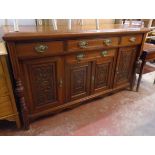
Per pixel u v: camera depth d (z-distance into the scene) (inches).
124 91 80.4
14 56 41.9
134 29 61.2
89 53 56.7
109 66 65.7
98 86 67.5
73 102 62.7
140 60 74.6
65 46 49.3
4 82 45.4
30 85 49.8
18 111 52.5
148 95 77.5
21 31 42.9
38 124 56.9
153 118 61.6
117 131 54.7
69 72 55.7
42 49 45.3
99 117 61.3
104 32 52.7
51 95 56.0
